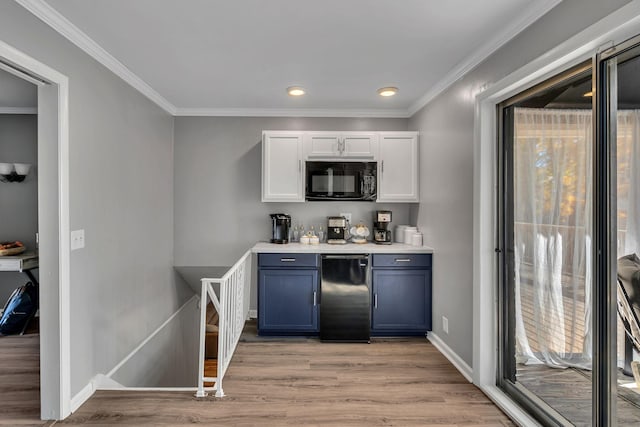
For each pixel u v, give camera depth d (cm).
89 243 232
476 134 245
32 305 350
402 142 366
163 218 369
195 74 287
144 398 227
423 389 243
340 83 307
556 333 194
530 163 212
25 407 216
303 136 363
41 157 202
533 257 210
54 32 198
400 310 337
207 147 397
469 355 260
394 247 344
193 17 200
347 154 363
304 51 244
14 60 172
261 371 269
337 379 257
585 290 176
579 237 178
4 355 294
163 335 369
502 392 232
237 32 218
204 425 199
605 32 145
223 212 398
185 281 435
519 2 184
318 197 359
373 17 200
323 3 186
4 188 381
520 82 201
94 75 238
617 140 153
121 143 276
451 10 192
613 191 155
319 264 336
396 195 365
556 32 174
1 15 165
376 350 312
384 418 209
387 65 268
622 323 154
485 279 242
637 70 143
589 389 177
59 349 203
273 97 348
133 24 207
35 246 383
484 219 242
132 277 297
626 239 151
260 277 335
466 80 264
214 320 504
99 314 244
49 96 203
